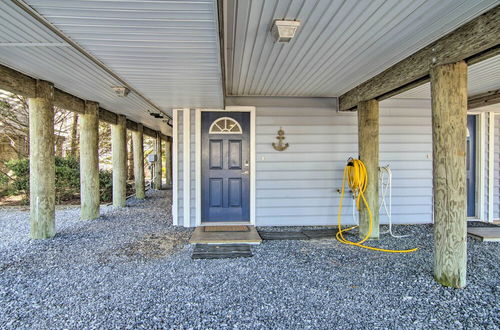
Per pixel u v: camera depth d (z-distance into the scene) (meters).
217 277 2.78
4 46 2.49
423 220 5.11
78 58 2.80
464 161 2.50
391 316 2.11
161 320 2.04
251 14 2.13
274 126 4.95
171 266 3.05
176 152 4.90
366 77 3.75
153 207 6.74
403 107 5.05
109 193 7.69
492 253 3.48
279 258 3.30
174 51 2.29
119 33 1.99
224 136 4.95
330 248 3.69
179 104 4.54
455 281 2.54
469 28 2.26
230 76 3.75
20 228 4.68
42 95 3.73
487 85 4.09
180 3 1.59
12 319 2.04
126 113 6.32
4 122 7.76
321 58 3.05
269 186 4.96
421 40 2.59
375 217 4.05
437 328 1.97
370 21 2.25
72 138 9.53
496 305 2.26
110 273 2.86
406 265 3.09
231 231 4.34
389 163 5.05
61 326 1.96
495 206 5.44
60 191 7.42
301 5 2.01
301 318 2.08
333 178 5.01
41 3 1.60
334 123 5.00
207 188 4.96
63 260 3.20
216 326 1.98
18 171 7.17
